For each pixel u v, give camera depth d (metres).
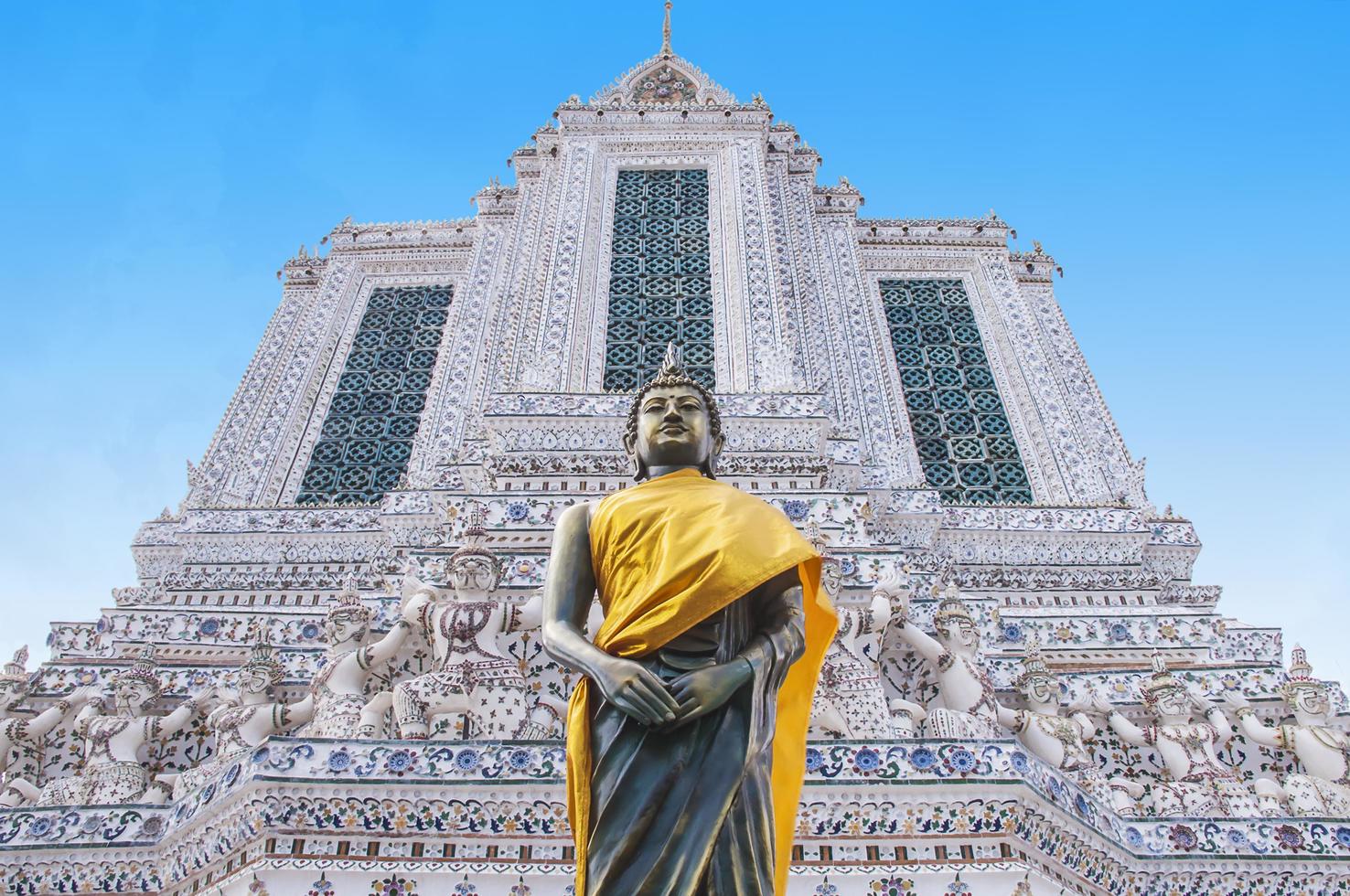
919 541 12.34
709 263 13.29
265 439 14.83
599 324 12.30
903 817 5.19
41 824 5.59
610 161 14.59
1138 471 14.69
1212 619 9.25
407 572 7.43
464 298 16.88
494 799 5.17
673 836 2.86
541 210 14.43
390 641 6.66
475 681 6.07
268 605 12.02
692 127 14.95
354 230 18.28
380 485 14.51
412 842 5.08
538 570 7.27
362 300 17.44
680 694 3.01
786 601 3.37
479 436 12.53
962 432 14.95
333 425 15.43
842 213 17.19
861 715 6.24
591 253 13.15
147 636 8.55
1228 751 7.33
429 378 16.05
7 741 6.97
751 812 3.03
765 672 3.16
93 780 6.34
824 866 5.06
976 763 5.32
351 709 6.22
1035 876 5.05
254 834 5.05
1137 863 5.71
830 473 10.44
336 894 4.89
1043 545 12.70
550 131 15.75
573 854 5.07
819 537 7.62
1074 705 7.46
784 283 13.04
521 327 12.72
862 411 14.47
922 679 7.05
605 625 3.34
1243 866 5.78
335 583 12.33
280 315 17.19
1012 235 17.73
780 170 15.82
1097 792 6.38
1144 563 13.12
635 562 3.41
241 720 6.38
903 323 16.48
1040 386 15.36
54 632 9.00
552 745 5.34
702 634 3.28
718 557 3.23
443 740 5.72
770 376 11.41
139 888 5.46
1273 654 9.36
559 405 10.49
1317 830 5.94
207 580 12.52
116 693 6.91
